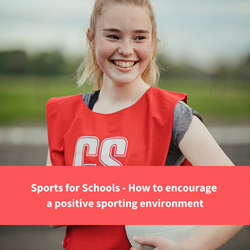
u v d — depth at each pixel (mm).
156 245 1326
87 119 1543
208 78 36344
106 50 1423
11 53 36875
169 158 1434
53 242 4055
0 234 4328
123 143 1409
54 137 1616
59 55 37125
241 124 14914
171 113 1363
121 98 1519
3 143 10539
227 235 1284
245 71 34500
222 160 1307
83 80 1836
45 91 28734
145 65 1468
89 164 1449
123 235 1431
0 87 30328
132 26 1384
